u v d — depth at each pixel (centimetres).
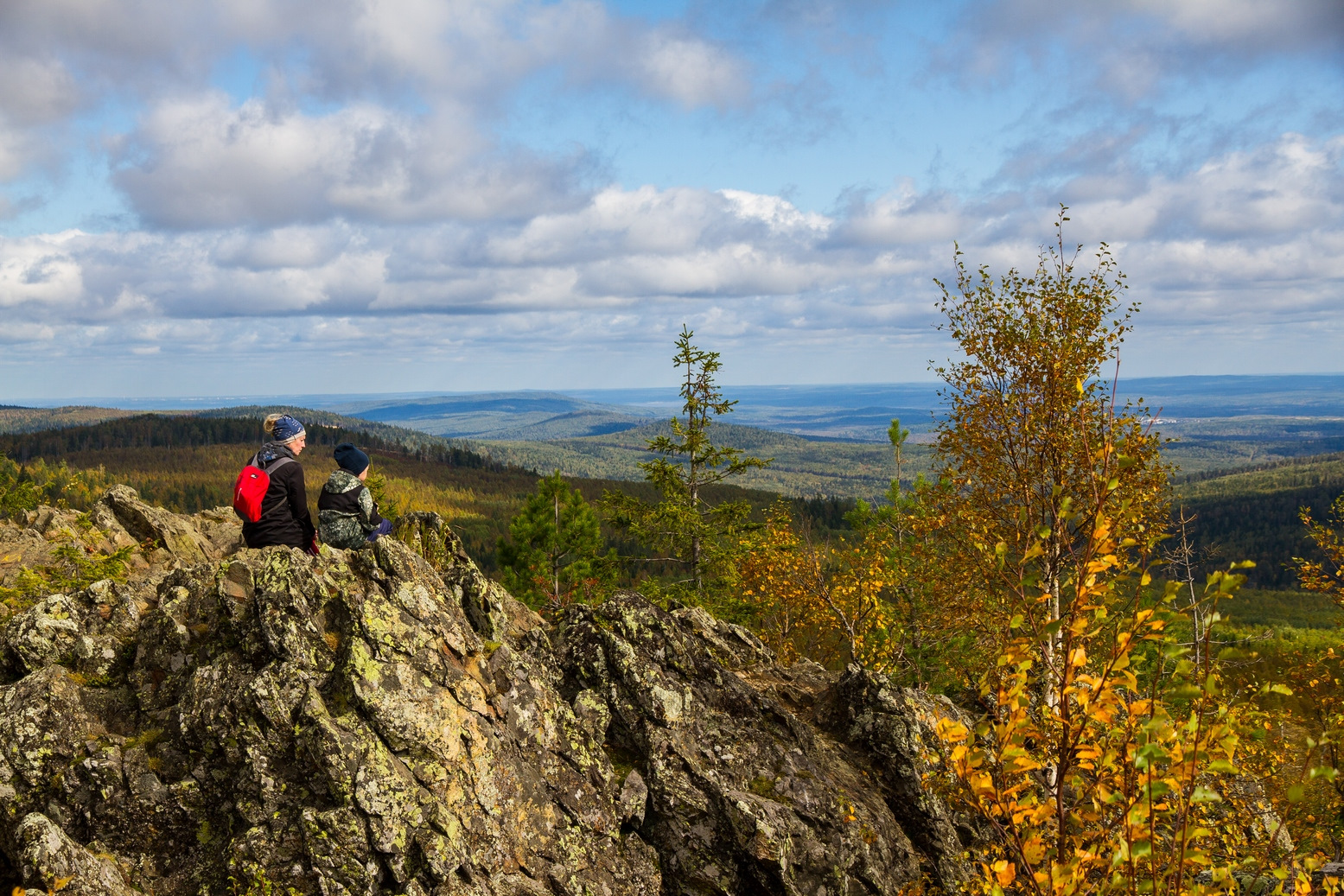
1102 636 596
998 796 531
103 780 672
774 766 1005
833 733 1173
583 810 850
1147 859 468
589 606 1116
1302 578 2392
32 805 668
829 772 1057
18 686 714
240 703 702
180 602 810
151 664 780
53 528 1349
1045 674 632
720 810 896
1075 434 1588
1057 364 1847
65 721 700
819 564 2594
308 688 714
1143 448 1377
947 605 2123
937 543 2225
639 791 902
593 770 887
